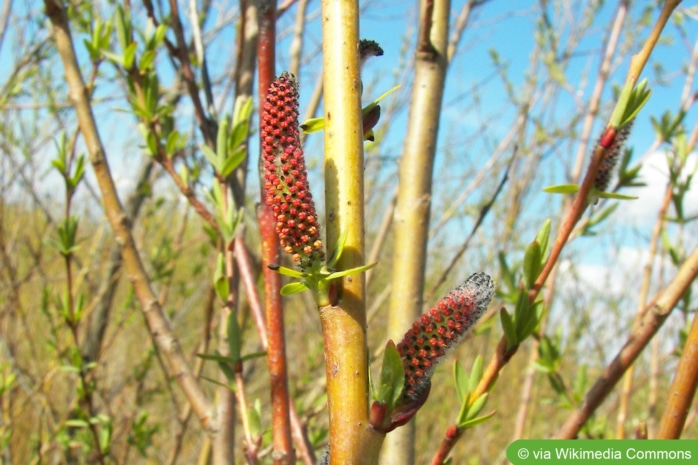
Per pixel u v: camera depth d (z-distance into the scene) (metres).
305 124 0.14
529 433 0.60
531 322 0.15
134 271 0.24
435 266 0.76
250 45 0.26
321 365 0.51
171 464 0.36
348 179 0.12
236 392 0.19
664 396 0.55
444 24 0.25
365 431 0.12
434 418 0.72
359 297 0.12
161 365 0.35
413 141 0.25
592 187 0.16
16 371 0.45
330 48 0.13
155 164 0.51
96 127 0.24
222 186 0.22
